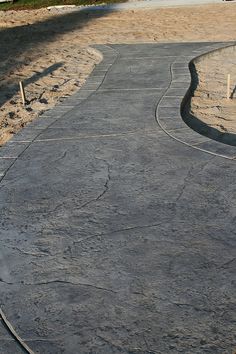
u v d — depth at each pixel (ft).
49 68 27.45
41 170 13.94
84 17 44.93
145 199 12.00
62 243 10.55
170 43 31.01
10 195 12.69
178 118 17.15
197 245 10.16
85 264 9.82
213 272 9.34
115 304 8.71
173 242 10.30
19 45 34.40
